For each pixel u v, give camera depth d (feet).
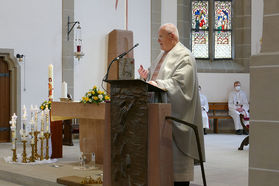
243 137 42.68
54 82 37.93
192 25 49.16
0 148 31.58
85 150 22.08
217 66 48.88
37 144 24.90
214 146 34.45
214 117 47.32
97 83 40.47
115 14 41.68
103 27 40.88
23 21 36.35
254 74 10.48
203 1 49.42
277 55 10.15
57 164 22.84
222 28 49.93
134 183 14.51
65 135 34.19
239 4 49.57
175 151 16.40
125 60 15.14
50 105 24.68
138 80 14.08
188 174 16.53
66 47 38.50
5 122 36.01
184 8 47.50
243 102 47.29
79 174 19.81
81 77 39.45
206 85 48.24
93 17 40.24
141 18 43.62
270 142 10.28
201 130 17.03
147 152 14.35
